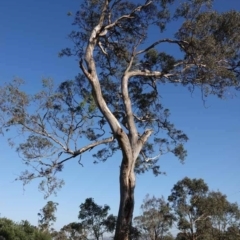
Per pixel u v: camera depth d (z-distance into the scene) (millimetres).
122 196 14445
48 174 15539
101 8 16672
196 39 16094
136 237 37656
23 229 21281
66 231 44906
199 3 16031
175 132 20859
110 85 19016
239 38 16141
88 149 15484
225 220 48375
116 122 14836
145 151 21406
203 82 17016
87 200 43594
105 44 17953
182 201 47812
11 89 15609
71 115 16297
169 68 17375
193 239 47031
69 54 17922
